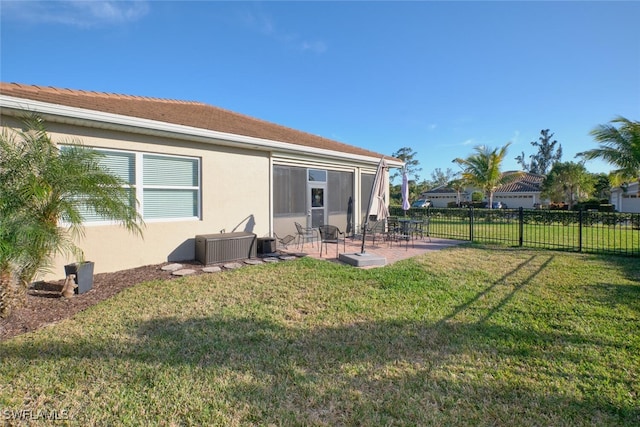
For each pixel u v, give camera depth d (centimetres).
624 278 586
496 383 269
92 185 452
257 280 579
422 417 229
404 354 318
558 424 221
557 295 493
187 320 399
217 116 1010
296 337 354
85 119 548
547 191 2834
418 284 553
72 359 302
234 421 224
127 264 657
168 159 718
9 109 482
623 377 276
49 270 497
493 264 712
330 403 244
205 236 737
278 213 952
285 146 899
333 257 802
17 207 386
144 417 227
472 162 2455
